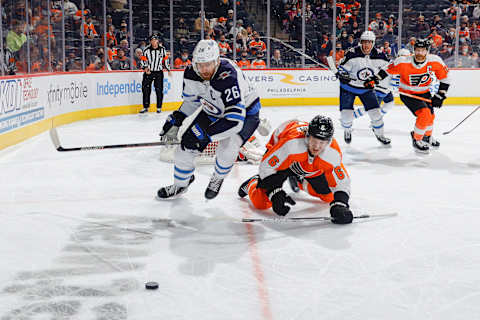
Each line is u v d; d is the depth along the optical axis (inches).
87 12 482.0
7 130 311.4
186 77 176.4
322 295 119.3
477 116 484.7
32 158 282.8
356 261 139.4
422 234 161.5
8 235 159.2
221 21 597.3
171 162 273.7
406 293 120.3
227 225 169.3
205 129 181.3
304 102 605.0
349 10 618.8
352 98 319.6
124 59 536.7
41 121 368.8
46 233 161.3
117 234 160.4
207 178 237.9
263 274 130.8
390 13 624.4
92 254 143.8
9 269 133.1
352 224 170.9
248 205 192.9
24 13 356.2
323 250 147.3
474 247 150.2
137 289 121.7
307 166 168.9
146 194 209.2
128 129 398.3
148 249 147.7
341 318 108.8
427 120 291.7
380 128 321.7
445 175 245.0
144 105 506.0
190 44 590.6
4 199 201.0
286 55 620.7
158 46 494.6
